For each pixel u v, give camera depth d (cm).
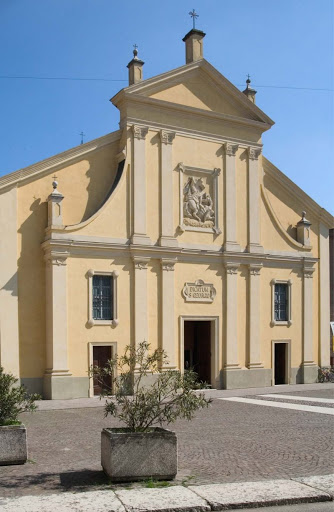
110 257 2416
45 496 859
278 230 2944
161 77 2592
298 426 1543
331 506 842
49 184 2375
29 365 2256
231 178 2786
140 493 873
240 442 1316
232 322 2716
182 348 2555
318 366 3038
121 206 2469
